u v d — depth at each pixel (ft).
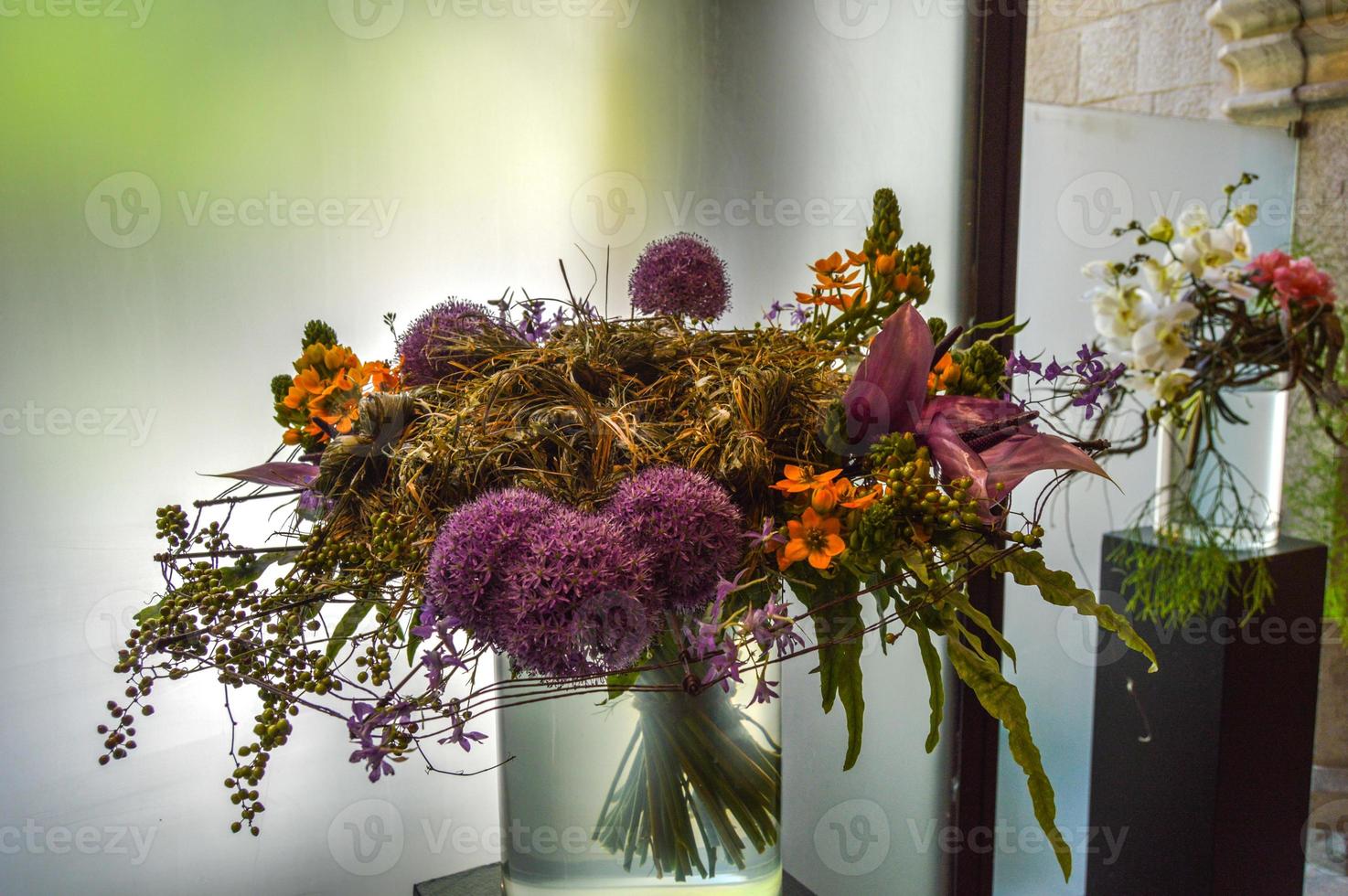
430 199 2.79
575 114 2.94
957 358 2.03
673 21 3.03
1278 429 3.94
